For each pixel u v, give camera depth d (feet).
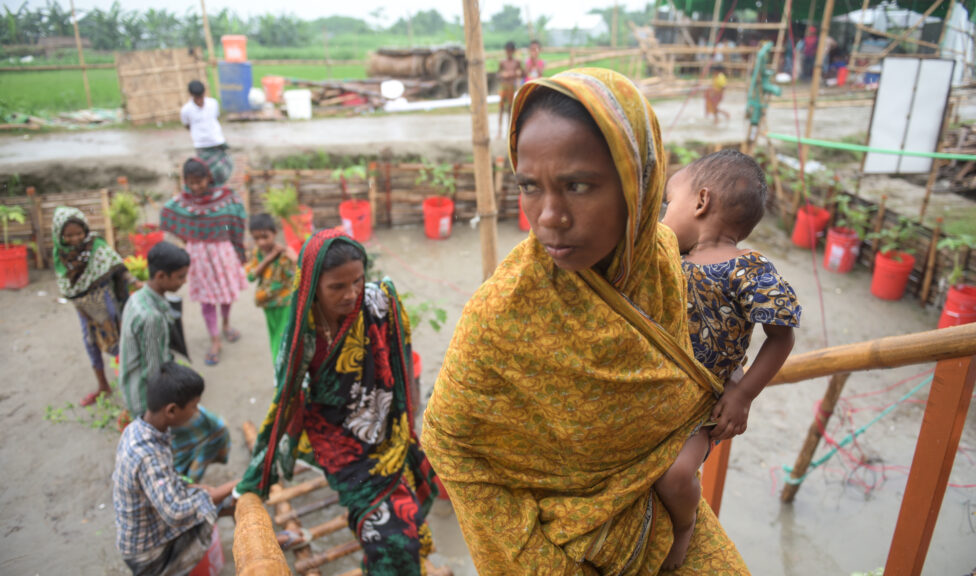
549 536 3.98
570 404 3.51
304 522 14.97
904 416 19.04
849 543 14.65
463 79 55.26
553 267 3.29
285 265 16.80
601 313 3.33
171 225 19.65
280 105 48.42
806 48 52.90
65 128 41.27
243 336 22.49
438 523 15.03
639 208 3.01
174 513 10.80
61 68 49.55
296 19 111.45
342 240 8.69
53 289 25.38
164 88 43.86
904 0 32.22
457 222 32.24
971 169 33.63
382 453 9.78
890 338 6.28
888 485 16.38
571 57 58.65
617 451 3.86
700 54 58.90
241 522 6.35
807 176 30.66
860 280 27.53
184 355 15.57
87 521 14.90
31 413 18.34
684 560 4.68
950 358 5.74
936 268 25.07
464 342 3.54
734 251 4.52
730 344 4.36
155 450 10.92
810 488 16.26
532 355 3.40
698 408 4.16
